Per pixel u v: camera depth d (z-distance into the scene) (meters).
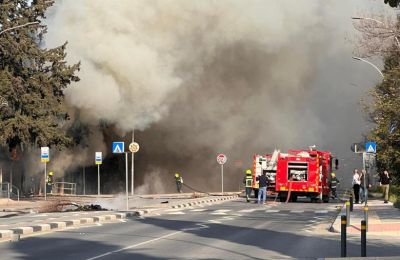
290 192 41.88
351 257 14.01
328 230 21.92
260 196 39.50
